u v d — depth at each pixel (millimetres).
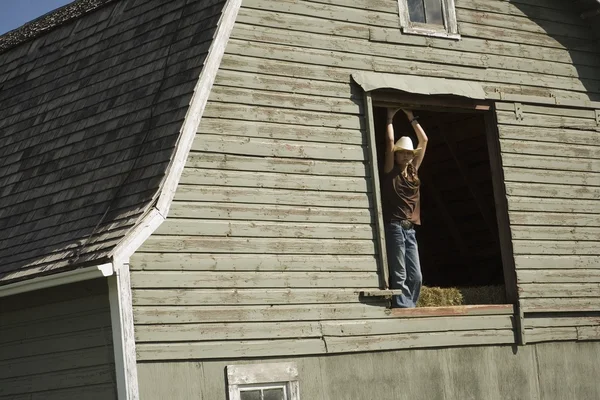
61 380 13891
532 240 17359
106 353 13414
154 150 13562
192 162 14188
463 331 16297
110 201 13562
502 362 16703
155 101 14172
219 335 13930
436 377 15930
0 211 15539
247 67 14945
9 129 17078
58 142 15578
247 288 14297
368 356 15297
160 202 12859
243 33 15023
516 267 17062
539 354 17141
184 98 13727
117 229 12828
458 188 20500
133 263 13453
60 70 17047
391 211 16375
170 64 14414
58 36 17984
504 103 17578
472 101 17266
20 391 14406
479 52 17484
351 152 15656
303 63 15508
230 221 14336
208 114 14461
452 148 19594
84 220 13648
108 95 15227
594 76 18828
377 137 19984
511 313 16891
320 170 15297
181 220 13945
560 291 17453
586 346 17781
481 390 16359
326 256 15094
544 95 18047
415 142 20172
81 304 13781
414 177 16516
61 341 13969
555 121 18125
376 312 15430
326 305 14953
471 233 21141
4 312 14773
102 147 14539
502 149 17375
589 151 18375
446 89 16766
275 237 14672
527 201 17453
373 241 15586
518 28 18062
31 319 14406
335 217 15297
